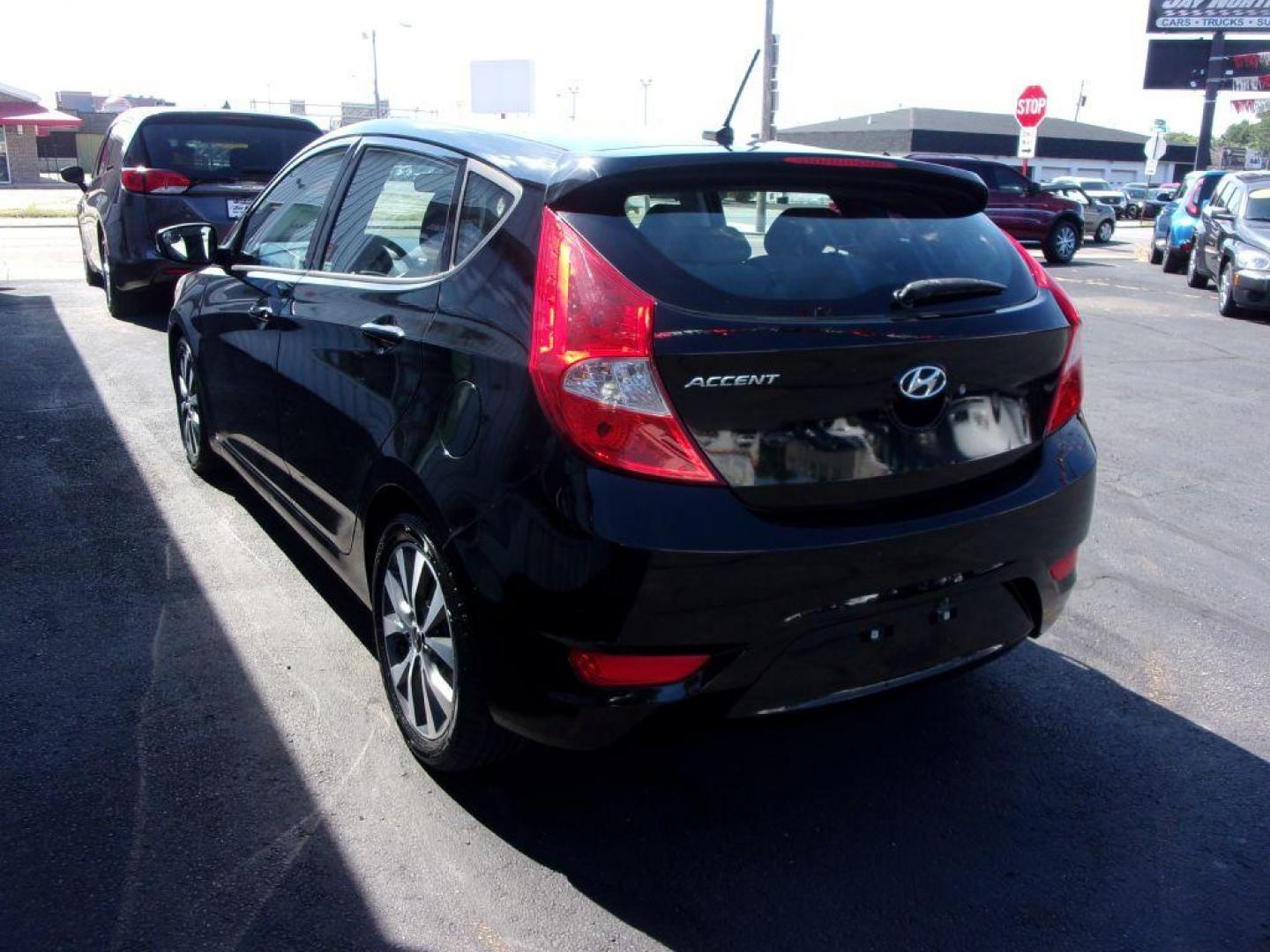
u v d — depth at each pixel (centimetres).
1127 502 576
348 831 286
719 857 282
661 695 249
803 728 347
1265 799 313
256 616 407
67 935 243
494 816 296
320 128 962
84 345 872
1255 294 1249
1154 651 406
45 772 304
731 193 283
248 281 431
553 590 247
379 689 357
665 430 243
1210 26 3241
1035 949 251
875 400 263
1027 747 338
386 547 318
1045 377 297
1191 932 259
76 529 487
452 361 281
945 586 275
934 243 301
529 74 5722
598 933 253
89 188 1105
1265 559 500
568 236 260
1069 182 2723
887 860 282
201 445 538
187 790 299
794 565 250
